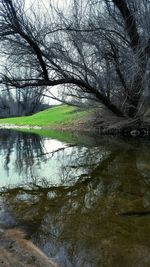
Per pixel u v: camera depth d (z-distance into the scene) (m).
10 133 22.77
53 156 11.62
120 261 3.92
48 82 12.84
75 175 8.48
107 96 15.61
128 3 12.26
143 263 3.88
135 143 14.61
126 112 16.89
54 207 5.91
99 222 5.11
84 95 16.31
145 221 5.12
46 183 7.72
